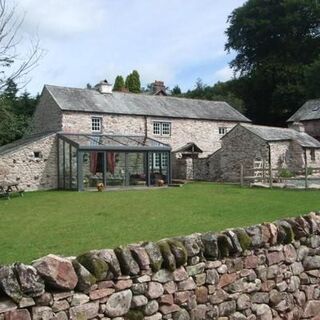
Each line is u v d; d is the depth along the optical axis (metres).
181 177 40.78
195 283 5.22
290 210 15.74
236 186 28.47
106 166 32.38
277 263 6.23
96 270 4.34
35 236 11.98
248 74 71.62
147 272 4.78
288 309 6.27
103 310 4.38
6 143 41.53
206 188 27.47
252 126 38.47
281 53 68.69
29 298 3.87
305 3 66.75
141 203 19.75
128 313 4.59
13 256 9.38
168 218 14.47
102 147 31.67
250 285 5.82
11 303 3.77
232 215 14.73
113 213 16.52
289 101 63.94
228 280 5.57
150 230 12.14
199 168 40.59
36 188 33.03
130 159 34.03
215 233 5.60
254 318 5.81
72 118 36.31
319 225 7.00
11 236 12.16
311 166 38.34
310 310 6.60
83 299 4.24
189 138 42.47
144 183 33.78
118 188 30.84
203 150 43.25
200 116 43.12
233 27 72.00
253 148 37.06
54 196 25.70
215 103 47.06
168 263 4.93
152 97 43.16
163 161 38.25
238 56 73.69
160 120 40.72
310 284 6.70
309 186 24.97
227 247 5.57
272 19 68.94
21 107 48.84
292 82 64.88
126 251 4.67
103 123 37.75
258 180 30.67
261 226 6.15
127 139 34.69
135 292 4.66
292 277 6.43
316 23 68.12
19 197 26.08
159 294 4.85
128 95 41.69
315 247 6.88
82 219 15.12
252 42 71.38
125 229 12.48
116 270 4.49
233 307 5.59
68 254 9.40
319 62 59.78
